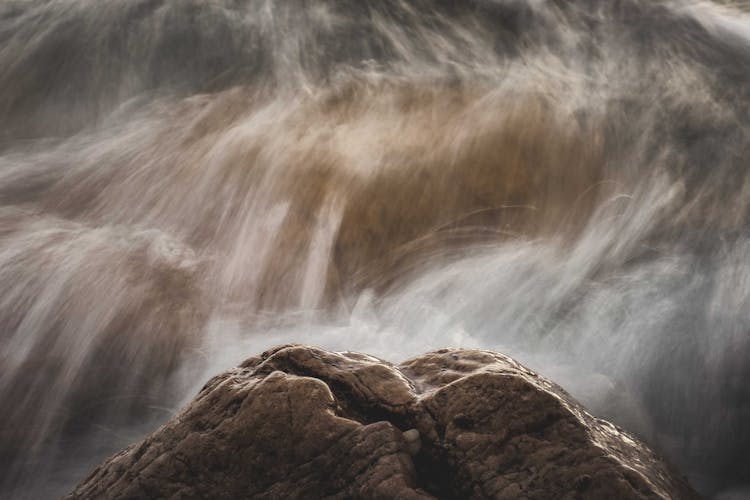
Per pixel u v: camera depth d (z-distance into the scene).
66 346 7.57
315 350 3.99
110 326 7.57
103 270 8.14
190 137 10.65
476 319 8.18
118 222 9.38
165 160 10.23
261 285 8.34
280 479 3.46
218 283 8.22
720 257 8.55
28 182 10.32
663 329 7.87
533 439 3.45
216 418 3.61
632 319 8.06
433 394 3.64
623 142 10.07
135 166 10.29
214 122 10.91
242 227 8.98
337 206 8.88
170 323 7.59
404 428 3.60
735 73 11.84
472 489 3.37
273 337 7.85
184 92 12.37
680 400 7.38
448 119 10.20
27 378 7.38
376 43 12.98
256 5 14.05
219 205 9.34
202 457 3.52
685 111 10.78
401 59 12.41
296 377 3.63
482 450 3.44
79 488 3.90
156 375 7.37
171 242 8.84
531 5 13.95
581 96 10.98
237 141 10.12
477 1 14.09
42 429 7.18
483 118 10.14
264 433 3.50
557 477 3.32
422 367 4.12
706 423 7.14
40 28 13.73
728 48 12.59
